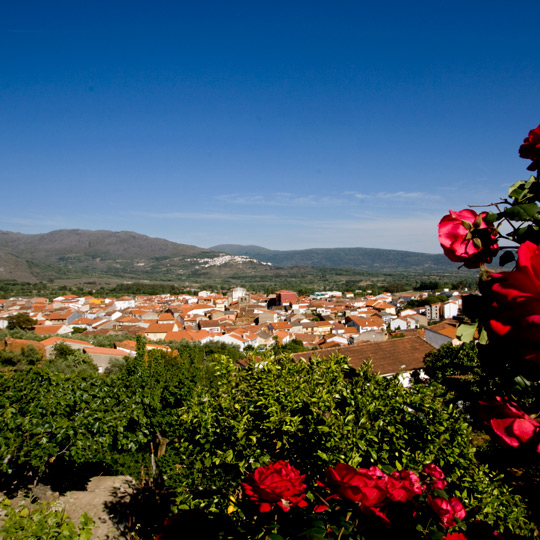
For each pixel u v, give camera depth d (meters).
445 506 2.04
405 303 115.06
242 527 2.15
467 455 5.30
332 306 107.12
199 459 5.93
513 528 4.29
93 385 12.15
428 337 40.84
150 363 15.46
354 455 4.89
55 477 12.05
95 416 11.30
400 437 5.43
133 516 9.36
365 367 6.93
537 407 1.37
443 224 1.42
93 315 93.50
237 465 5.39
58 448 10.66
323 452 4.95
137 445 12.45
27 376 10.91
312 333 80.31
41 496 10.43
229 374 6.75
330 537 1.79
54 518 3.29
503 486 5.09
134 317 82.56
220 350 48.22
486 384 1.48
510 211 1.36
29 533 3.12
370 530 1.74
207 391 6.92
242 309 103.69
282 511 1.96
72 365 32.38
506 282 1.04
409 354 22.05
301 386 6.34
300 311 101.50
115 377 13.17
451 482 4.90
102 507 10.06
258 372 6.82
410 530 1.75
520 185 1.53
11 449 9.67
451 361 18.42
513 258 1.38
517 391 1.34
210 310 96.06
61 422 10.50
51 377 11.30
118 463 13.78
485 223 1.38
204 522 2.11
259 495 1.91
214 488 5.38
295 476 1.96
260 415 5.89
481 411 1.40
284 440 5.36
